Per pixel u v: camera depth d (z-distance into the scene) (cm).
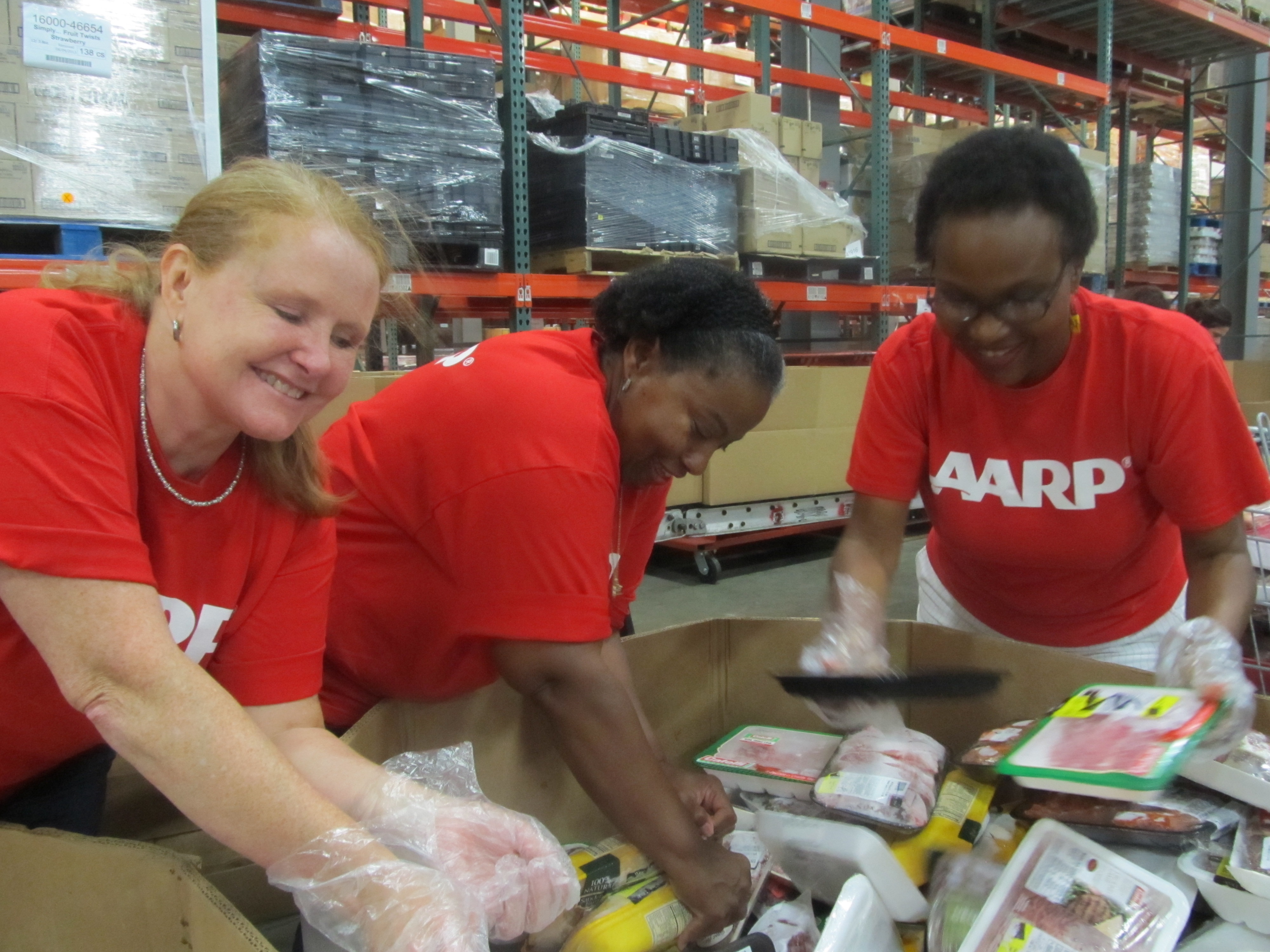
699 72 603
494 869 72
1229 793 96
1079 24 550
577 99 510
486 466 86
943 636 127
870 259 405
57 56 194
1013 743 103
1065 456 117
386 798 76
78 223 200
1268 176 724
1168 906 87
